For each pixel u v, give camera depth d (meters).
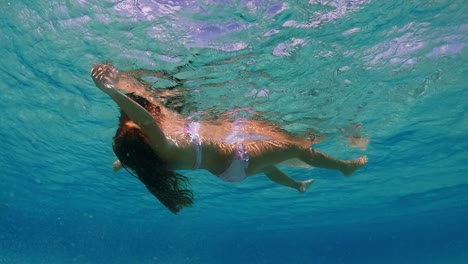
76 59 10.28
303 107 11.65
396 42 9.18
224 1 7.08
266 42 8.28
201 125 10.43
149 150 5.33
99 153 21.05
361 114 13.59
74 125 16.88
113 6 7.50
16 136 19.88
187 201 5.76
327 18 7.75
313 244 114.69
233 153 7.07
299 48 8.64
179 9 7.30
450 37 9.32
